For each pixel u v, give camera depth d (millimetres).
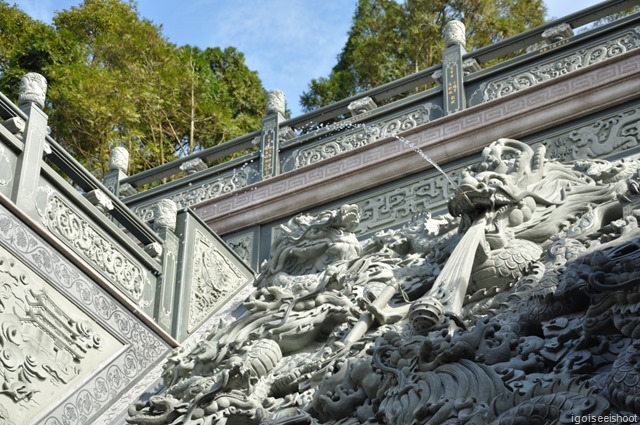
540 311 9242
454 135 14375
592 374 8031
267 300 12523
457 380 8203
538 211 11625
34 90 12484
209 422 10172
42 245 11852
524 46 14961
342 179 14977
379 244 12938
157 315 13258
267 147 16141
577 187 11898
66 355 11711
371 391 9102
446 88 14945
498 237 11141
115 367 12234
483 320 8953
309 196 15195
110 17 29500
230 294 14570
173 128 28594
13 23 28141
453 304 10102
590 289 8500
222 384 10453
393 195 14523
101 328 12281
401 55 29438
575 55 14242
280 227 14273
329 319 11773
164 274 13617
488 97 14633
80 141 26750
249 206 15633
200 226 14469
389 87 15719
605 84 13656
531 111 13984
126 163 18047
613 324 8312
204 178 16547
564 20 14727
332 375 9570
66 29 28938
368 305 11102
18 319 11281
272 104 16500
